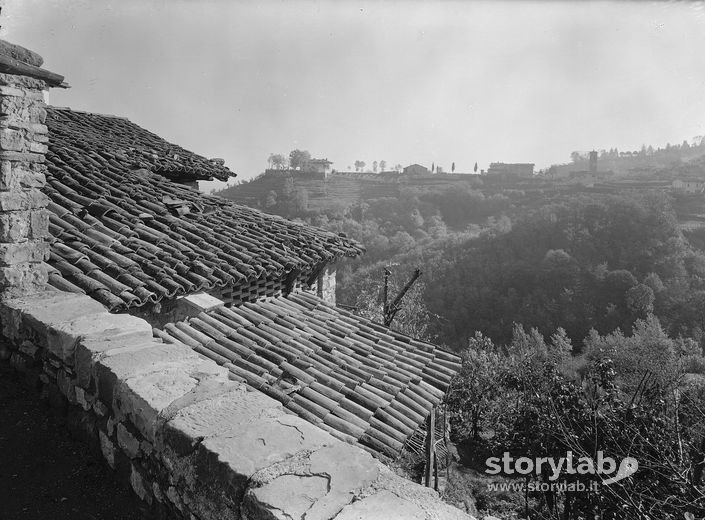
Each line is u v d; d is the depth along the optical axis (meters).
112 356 2.63
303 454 1.83
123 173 6.72
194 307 4.82
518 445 9.64
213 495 1.79
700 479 5.58
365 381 4.85
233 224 6.60
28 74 3.47
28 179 3.58
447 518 1.53
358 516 1.51
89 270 4.13
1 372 3.49
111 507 2.35
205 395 2.26
